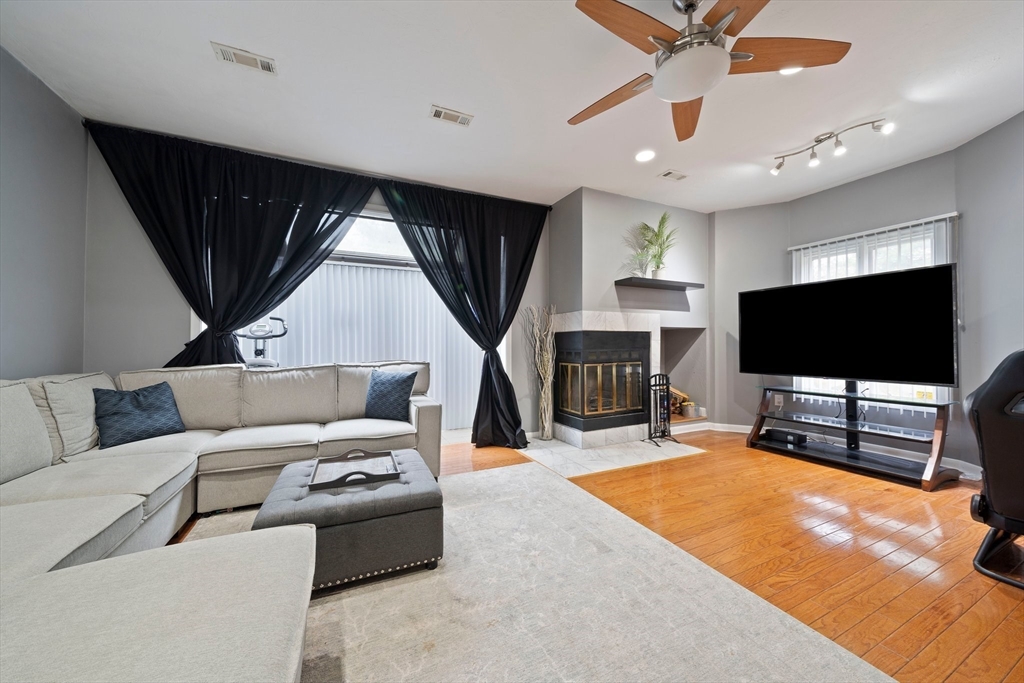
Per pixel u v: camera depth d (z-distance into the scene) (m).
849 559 1.91
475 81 2.40
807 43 1.68
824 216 4.10
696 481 3.00
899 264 3.49
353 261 4.20
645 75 1.86
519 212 4.42
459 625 1.46
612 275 4.20
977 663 1.28
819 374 3.56
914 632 1.42
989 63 2.24
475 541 2.08
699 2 1.74
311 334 4.05
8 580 0.98
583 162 3.48
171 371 2.81
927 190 3.37
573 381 4.19
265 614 0.80
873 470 3.10
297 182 3.39
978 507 1.79
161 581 0.89
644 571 1.80
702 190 4.14
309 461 2.22
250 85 2.44
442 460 3.57
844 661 1.29
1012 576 1.76
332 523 1.63
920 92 2.51
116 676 0.63
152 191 2.96
